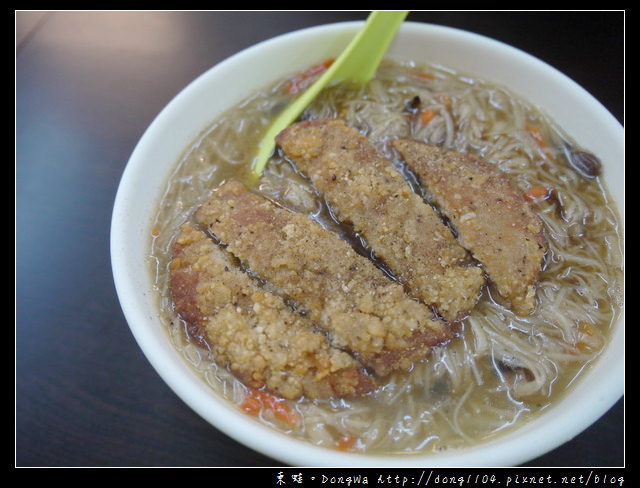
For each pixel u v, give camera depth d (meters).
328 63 0.25
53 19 0.31
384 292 0.18
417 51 0.24
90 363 0.21
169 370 0.16
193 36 0.30
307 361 0.16
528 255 0.18
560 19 0.29
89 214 0.25
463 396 0.17
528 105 0.23
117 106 0.28
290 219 0.19
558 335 0.18
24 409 0.20
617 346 0.17
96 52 0.30
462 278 0.18
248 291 0.18
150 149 0.21
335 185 0.20
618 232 0.20
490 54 0.23
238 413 0.16
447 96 0.24
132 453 0.19
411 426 0.16
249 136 0.23
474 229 0.19
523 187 0.21
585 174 0.21
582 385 0.17
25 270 0.23
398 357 0.17
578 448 0.18
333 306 0.17
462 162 0.20
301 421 0.16
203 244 0.19
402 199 0.19
